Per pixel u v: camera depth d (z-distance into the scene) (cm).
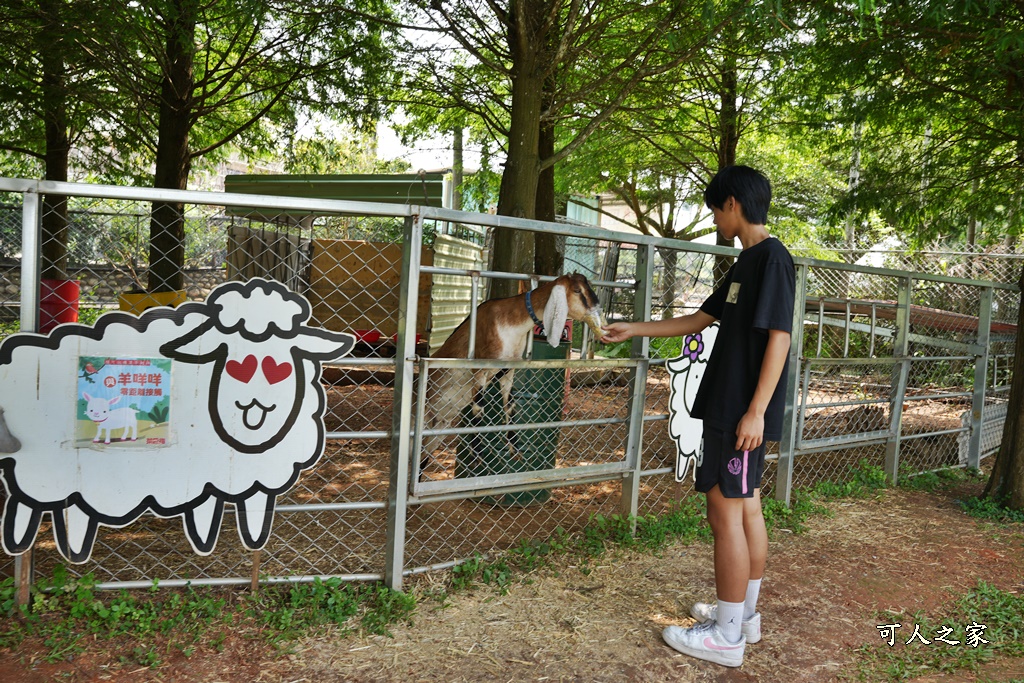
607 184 1586
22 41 685
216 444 324
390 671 290
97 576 347
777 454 533
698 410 328
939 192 858
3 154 1134
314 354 331
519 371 477
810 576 418
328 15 740
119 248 680
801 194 1823
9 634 289
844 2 584
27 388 300
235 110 1108
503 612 346
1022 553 477
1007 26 529
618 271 1223
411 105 974
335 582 343
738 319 313
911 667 327
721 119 1136
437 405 492
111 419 311
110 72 754
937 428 828
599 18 762
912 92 736
